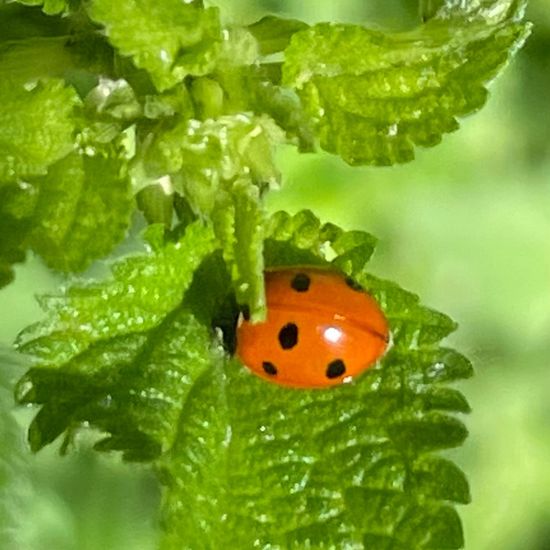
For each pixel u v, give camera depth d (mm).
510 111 152
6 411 90
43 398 80
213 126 79
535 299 159
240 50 79
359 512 78
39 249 81
